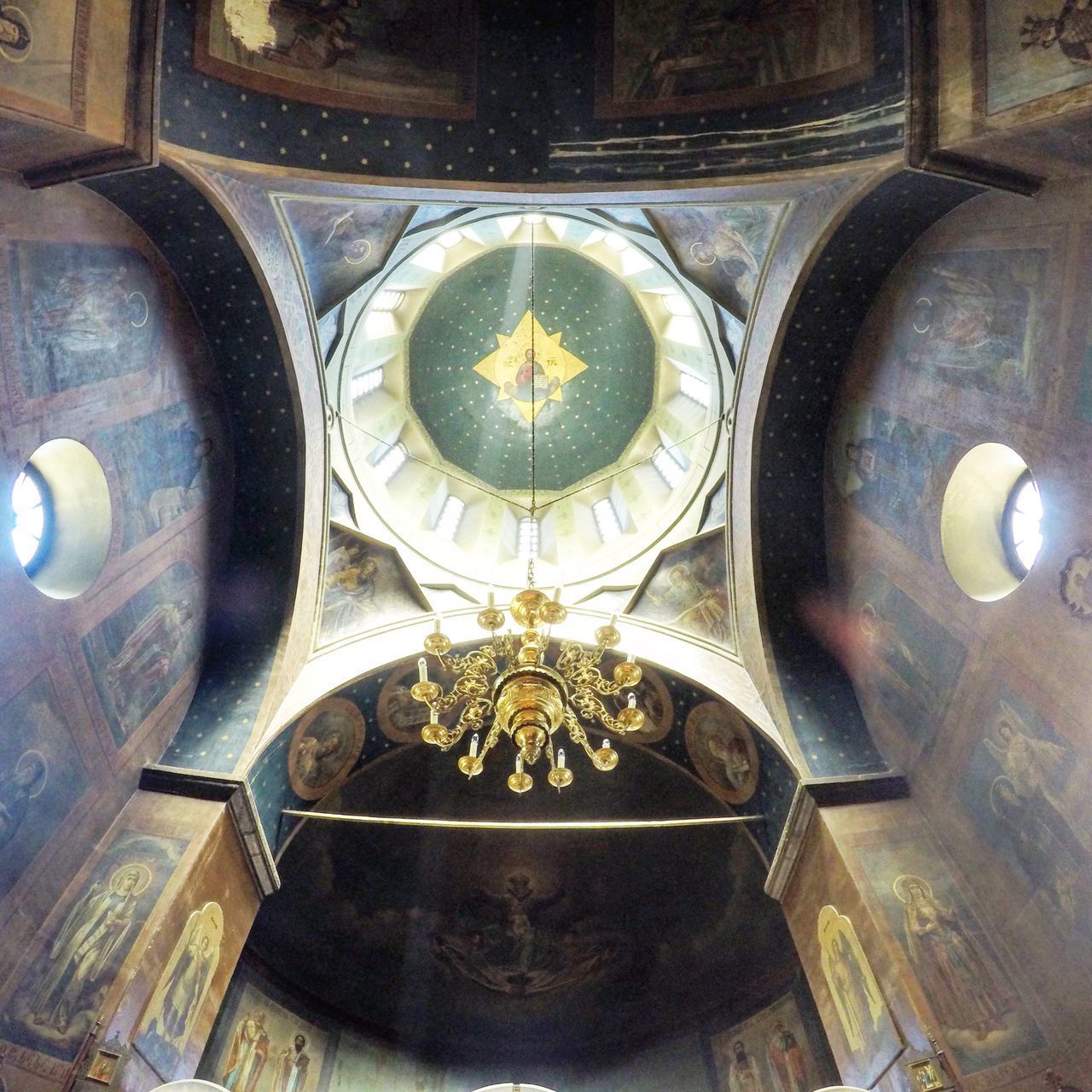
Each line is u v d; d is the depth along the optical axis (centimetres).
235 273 1118
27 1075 850
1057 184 891
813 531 1345
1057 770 967
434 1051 1466
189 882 1041
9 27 746
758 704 1307
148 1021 944
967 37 848
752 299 1271
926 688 1166
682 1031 1452
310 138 985
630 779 1551
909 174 984
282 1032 1354
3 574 901
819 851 1159
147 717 1150
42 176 851
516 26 1014
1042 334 945
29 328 898
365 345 1630
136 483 1107
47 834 977
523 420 1916
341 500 1434
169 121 913
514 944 1566
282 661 1270
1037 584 985
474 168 1018
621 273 1784
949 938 1013
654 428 1830
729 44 986
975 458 1094
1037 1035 921
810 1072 1286
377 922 1530
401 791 1554
